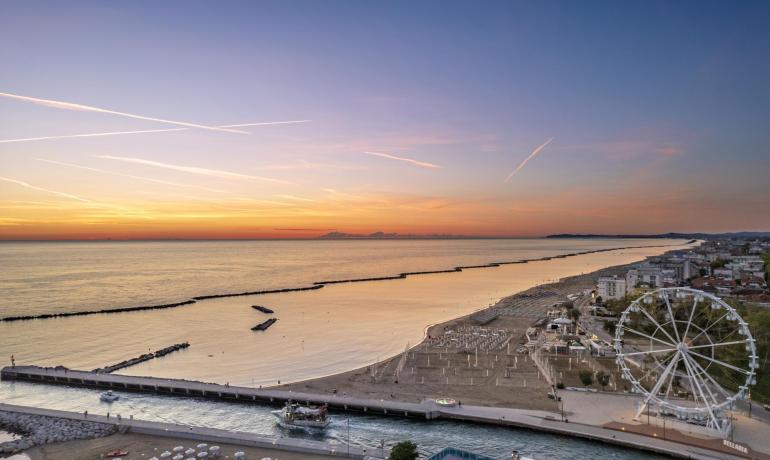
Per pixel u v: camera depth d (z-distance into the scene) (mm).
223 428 126625
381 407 130625
